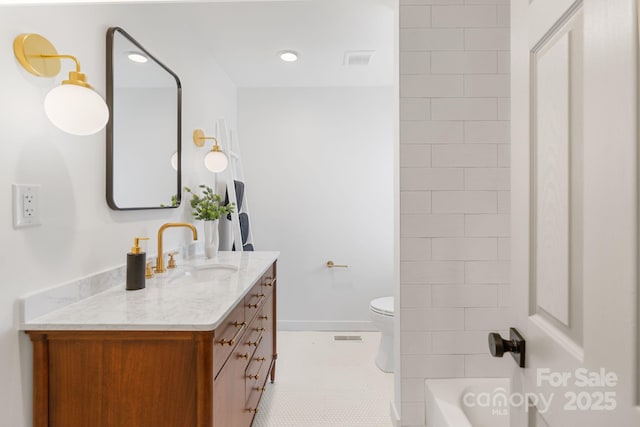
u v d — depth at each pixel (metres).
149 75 1.72
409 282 1.75
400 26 1.73
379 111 3.32
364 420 1.92
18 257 1.00
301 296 3.34
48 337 1.03
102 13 1.39
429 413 1.68
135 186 1.60
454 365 1.76
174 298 1.28
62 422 1.04
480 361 1.76
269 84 3.28
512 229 0.77
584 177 0.49
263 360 1.89
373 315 2.48
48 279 1.12
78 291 1.23
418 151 1.74
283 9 2.10
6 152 0.97
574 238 0.53
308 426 1.86
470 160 1.74
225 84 3.01
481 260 1.75
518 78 0.73
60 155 1.17
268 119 3.33
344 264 3.34
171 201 1.94
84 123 1.05
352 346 2.96
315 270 3.35
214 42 2.50
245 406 1.48
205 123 2.54
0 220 0.95
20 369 1.00
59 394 1.04
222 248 2.75
